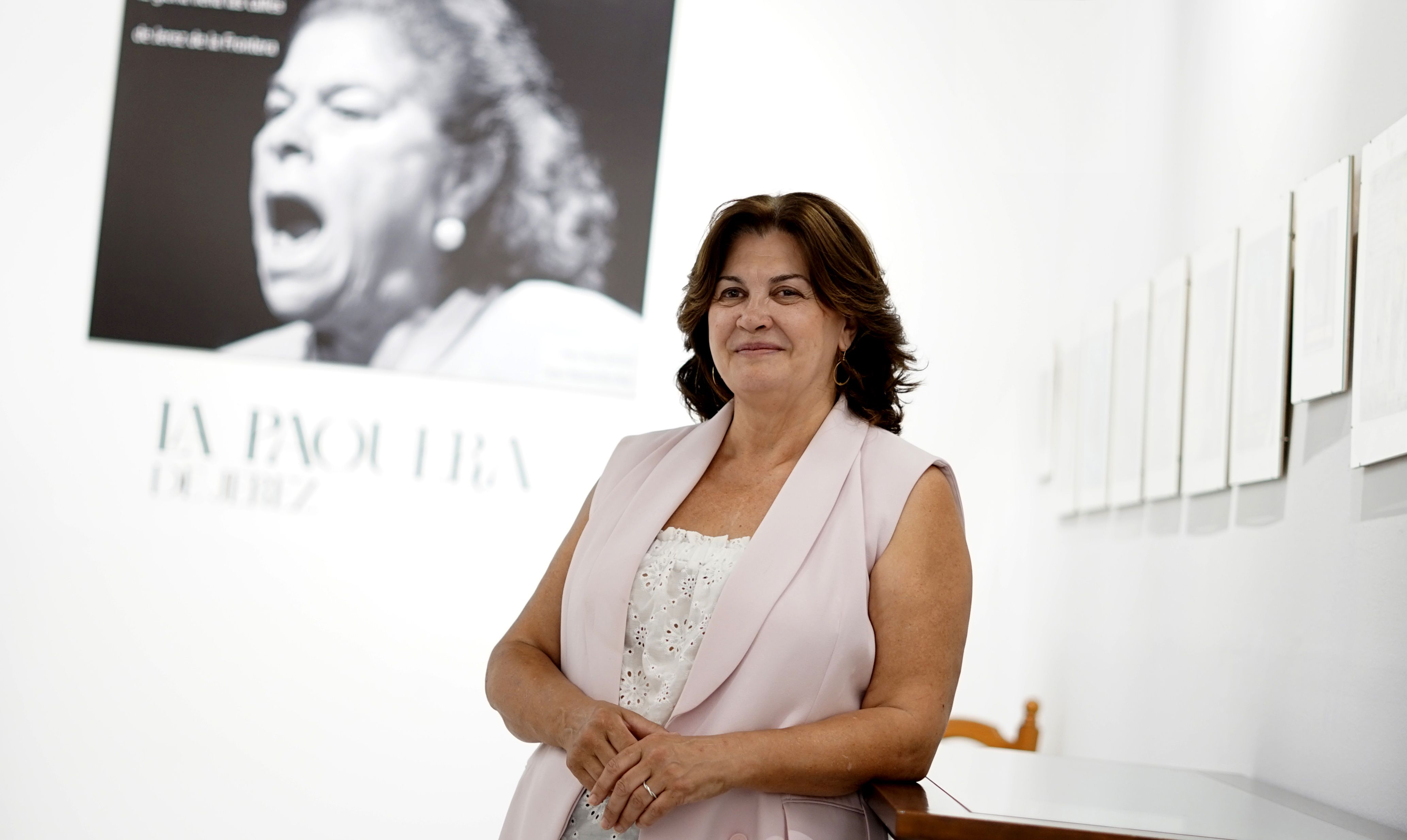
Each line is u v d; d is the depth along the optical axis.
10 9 4.80
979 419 4.79
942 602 1.67
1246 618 2.51
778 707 1.62
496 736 4.68
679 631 1.71
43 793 4.54
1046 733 4.17
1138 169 3.67
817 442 1.80
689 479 1.85
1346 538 2.08
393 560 4.71
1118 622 3.44
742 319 1.79
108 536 4.68
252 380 4.74
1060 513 4.12
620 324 4.79
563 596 1.88
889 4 4.94
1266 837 1.61
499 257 4.77
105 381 4.73
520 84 4.80
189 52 4.78
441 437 4.76
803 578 1.67
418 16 4.79
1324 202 2.21
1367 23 2.16
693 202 4.88
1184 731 2.85
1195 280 2.93
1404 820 1.81
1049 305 4.69
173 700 4.61
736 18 4.93
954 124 4.90
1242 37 2.84
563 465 4.77
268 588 4.68
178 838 4.55
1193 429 2.86
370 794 4.61
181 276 4.73
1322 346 2.18
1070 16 4.91
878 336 1.87
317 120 4.75
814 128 4.90
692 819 1.59
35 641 4.61
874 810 1.63
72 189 4.78
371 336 4.74
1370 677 1.95
